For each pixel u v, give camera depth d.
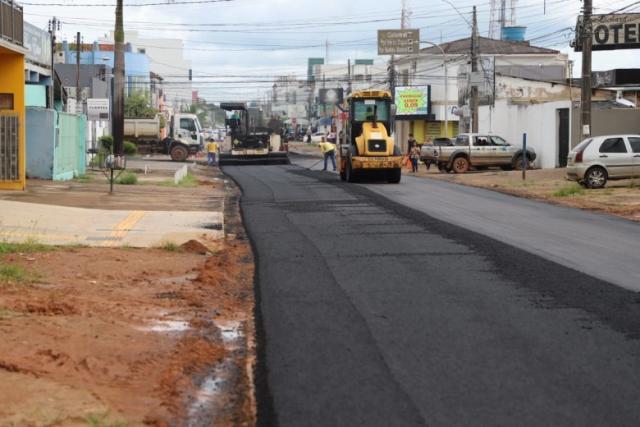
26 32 32.03
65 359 7.17
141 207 21.80
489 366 7.36
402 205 22.70
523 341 8.20
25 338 7.67
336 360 7.64
